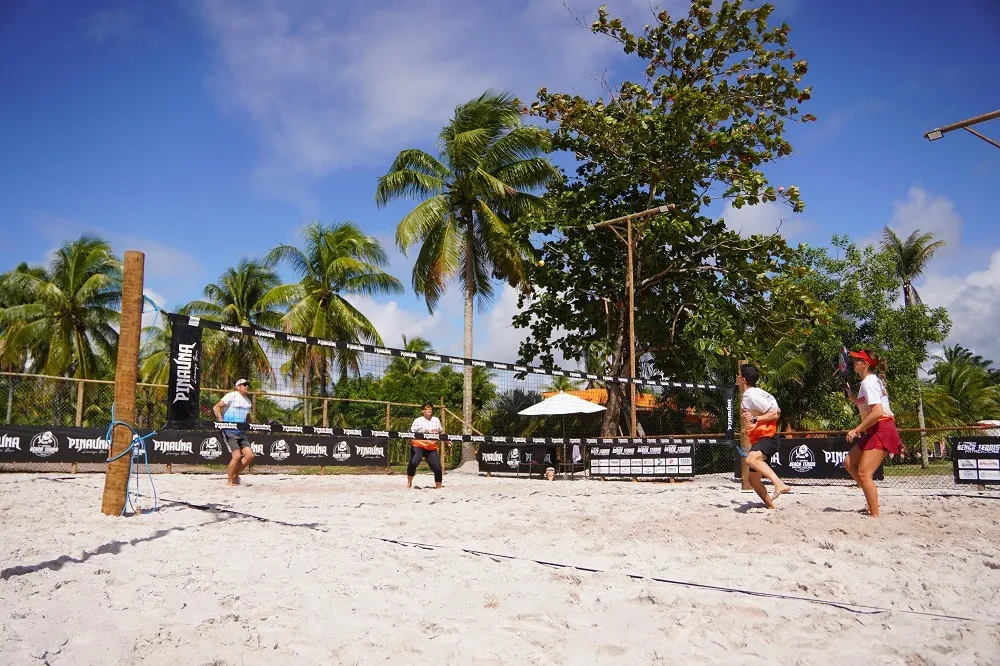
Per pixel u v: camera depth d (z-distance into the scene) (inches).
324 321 1165.1
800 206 740.0
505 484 505.0
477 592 146.3
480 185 990.4
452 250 991.6
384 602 139.1
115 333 1302.9
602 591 148.3
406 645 112.5
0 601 132.0
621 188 812.0
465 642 115.6
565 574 161.2
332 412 1243.2
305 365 1134.4
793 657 108.0
